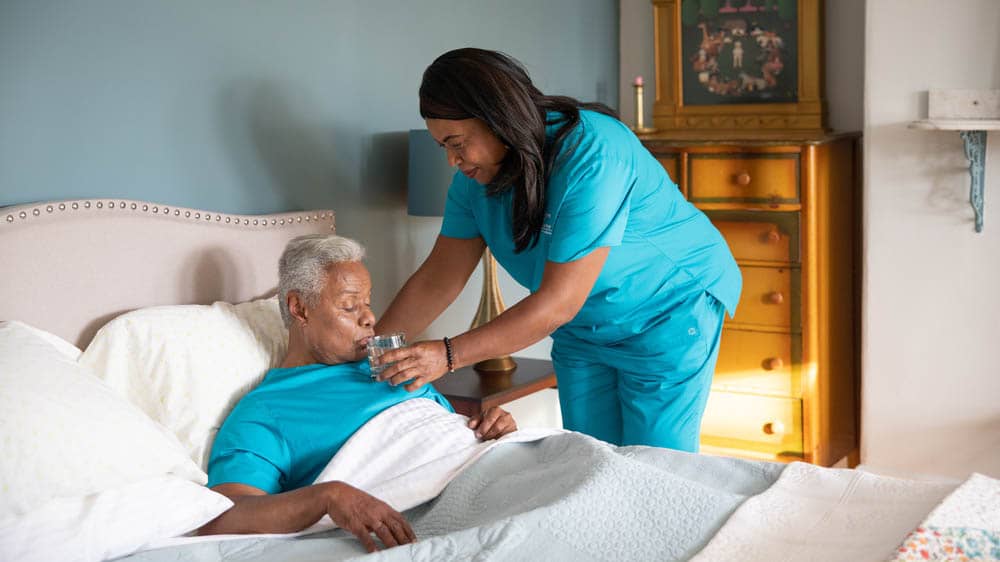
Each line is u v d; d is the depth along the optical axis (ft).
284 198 9.05
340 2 9.55
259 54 8.74
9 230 6.77
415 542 5.64
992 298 11.37
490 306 10.27
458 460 6.75
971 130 10.89
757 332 12.38
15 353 5.93
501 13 11.74
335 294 7.12
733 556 5.34
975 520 5.35
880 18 11.52
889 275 11.85
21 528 5.25
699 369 8.20
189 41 8.12
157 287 7.64
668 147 12.53
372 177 10.05
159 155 7.93
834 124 13.34
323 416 6.94
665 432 8.25
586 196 7.06
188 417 6.91
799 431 12.29
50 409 5.68
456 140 7.02
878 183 11.77
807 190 11.89
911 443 11.97
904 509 5.71
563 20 12.97
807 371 12.17
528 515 5.68
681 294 8.04
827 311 12.44
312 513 5.87
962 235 11.43
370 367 7.02
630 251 7.76
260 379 7.41
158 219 7.68
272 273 8.53
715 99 13.76
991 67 11.05
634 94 14.51
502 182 7.20
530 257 7.75
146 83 7.80
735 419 12.64
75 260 7.11
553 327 7.16
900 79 11.51
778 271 12.18
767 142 11.96
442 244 8.43
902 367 11.91
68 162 7.30
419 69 10.59
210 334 7.32
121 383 7.00
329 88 9.48
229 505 5.94
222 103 8.42
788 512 5.83
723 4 13.56
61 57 7.22
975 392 11.59
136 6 7.69
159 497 5.67
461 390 9.23
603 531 5.66
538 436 7.08
